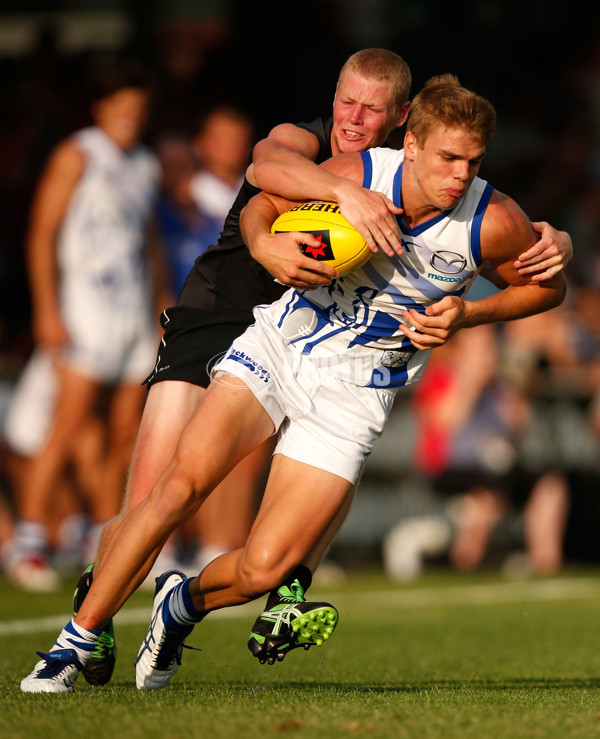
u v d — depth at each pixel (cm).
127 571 1297
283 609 1229
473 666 1759
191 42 4728
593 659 1853
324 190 1255
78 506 3228
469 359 3556
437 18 5203
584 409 3756
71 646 1314
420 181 1226
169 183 3080
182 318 1525
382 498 3691
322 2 4947
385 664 1780
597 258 4488
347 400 1320
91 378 2900
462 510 3694
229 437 1296
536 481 3691
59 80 4212
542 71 5325
